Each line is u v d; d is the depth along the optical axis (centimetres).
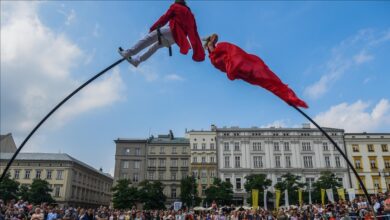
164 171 8631
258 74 630
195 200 7088
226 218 3159
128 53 671
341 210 2650
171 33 685
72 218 2797
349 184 7825
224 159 8256
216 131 8462
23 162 8588
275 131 8375
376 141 8125
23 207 2688
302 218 2995
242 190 7975
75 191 8862
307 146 8244
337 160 8069
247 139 8350
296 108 717
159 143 8850
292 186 6706
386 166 7931
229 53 657
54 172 8512
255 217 3064
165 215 3378
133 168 8681
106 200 11562
